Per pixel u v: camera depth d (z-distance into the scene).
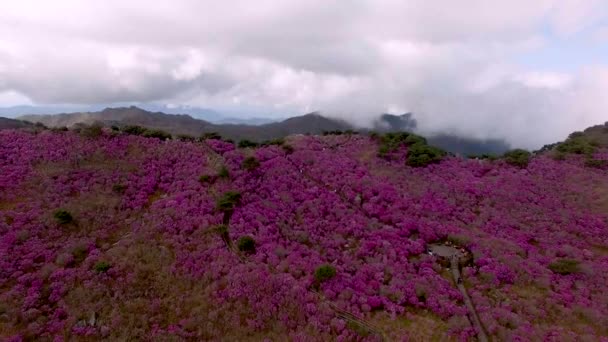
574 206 50.38
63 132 55.53
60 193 41.00
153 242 35.47
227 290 30.42
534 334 28.06
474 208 50.75
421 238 43.06
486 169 64.75
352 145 73.06
